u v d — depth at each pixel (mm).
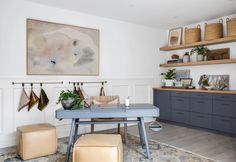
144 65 5102
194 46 4801
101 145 2139
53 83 3725
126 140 3379
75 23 3977
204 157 2764
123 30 4691
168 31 5531
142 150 3027
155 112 2660
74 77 3971
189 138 3697
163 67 5496
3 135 3248
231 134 3803
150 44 5215
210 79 4566
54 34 3729
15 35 3350
